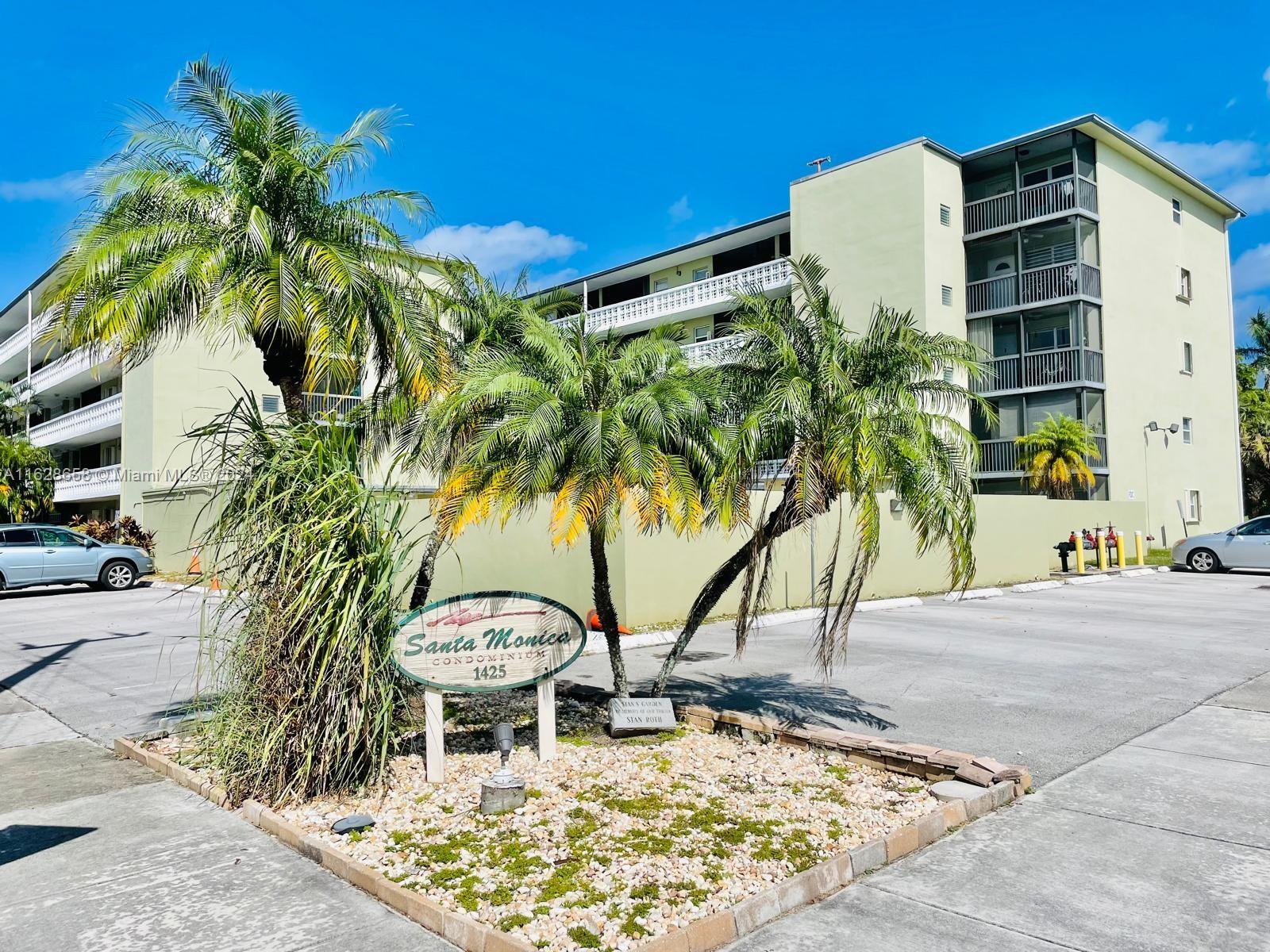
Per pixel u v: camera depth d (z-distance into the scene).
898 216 25.00
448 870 4.36
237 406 5.95
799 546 15.44
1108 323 25.64
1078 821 5.14
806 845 4.63
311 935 3.84
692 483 6.79
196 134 7.31
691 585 13.77
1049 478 23.75
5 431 31.86
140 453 25.23
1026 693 8.60
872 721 7.52
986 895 4.18
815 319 7.10
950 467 6.75
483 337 8.97
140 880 4.42
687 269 32.75
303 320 6.89
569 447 6.71
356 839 4.82
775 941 3.77
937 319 24.73
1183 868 4.46
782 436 6.70
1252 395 39.06
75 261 6.89
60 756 6.77
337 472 5.62
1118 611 15.16
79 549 20.61
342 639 5.41
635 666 10.33
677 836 4.78
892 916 3.99
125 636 13.33
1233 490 32.09
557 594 13.59
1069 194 24.58
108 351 8.47
